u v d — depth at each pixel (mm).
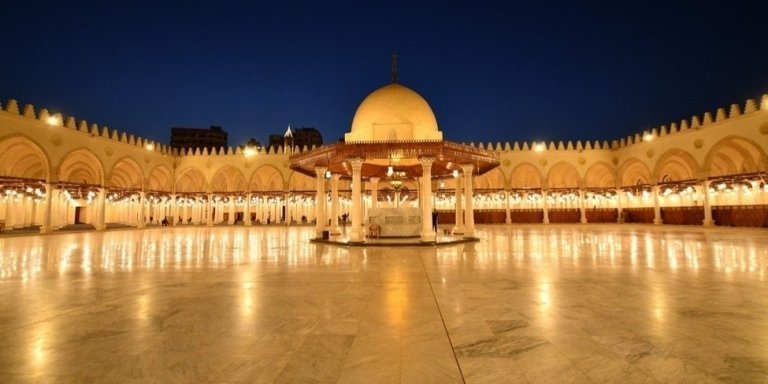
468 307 6844
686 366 4289
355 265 12273
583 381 3965
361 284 9039
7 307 6926
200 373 4180
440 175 30141
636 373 4133
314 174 27703
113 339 5246
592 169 48000
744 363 4348
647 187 42219
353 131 23516
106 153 37469
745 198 34594
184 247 18875
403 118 22188
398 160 25938
